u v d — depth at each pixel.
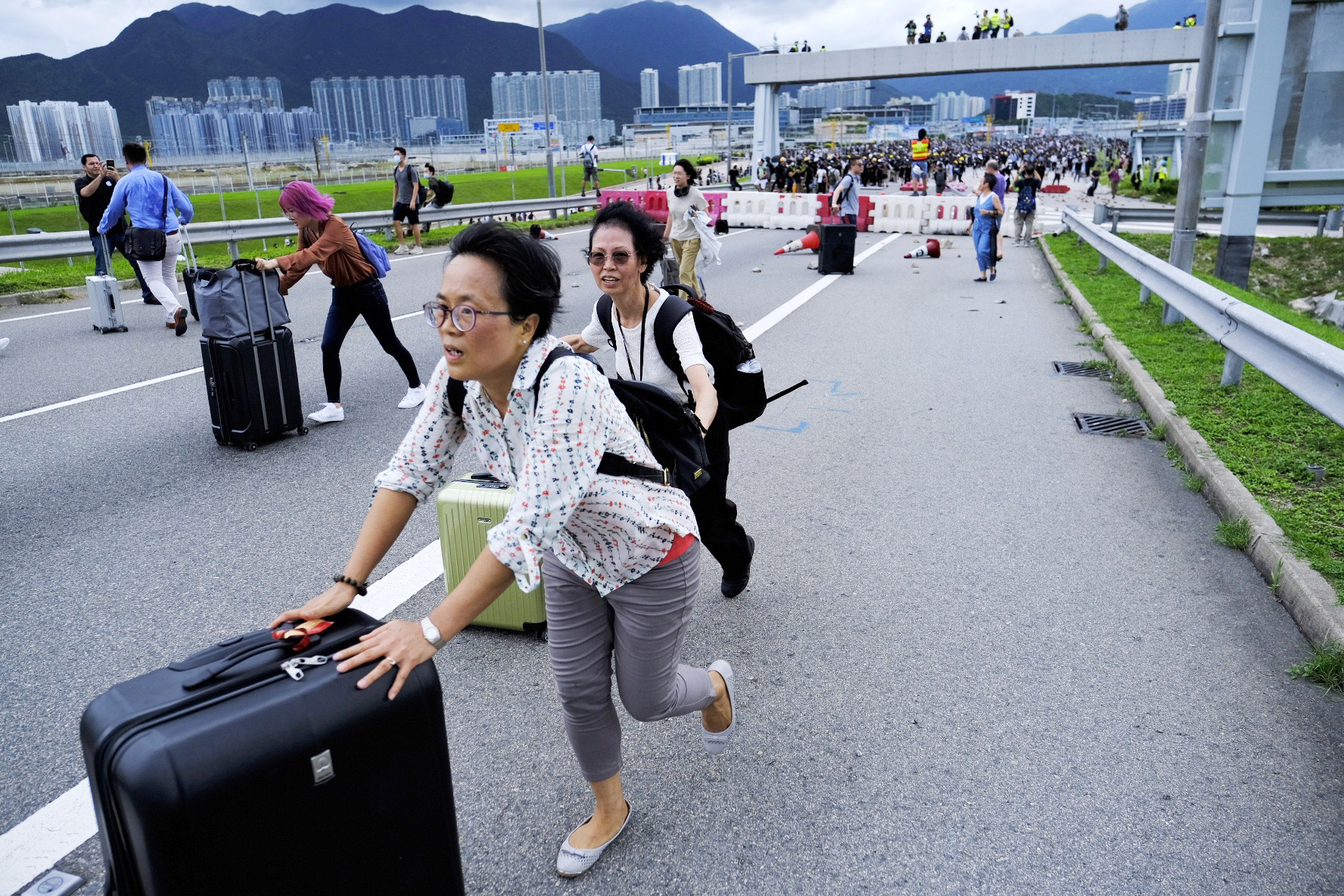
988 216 14.81
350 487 5.45
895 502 5.21
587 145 35.41
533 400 1.80
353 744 1.62
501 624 3.73
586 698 2.33
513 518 1.75
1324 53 15.87
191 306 10.28
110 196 12.09
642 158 103.69
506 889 2.39
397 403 7.40
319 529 4.82
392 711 1.66
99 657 3.54
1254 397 6.66
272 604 3.98
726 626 3.81
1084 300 11.78
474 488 3.64
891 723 3.12
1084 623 3.80
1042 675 3.41
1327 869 2.43
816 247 18.31
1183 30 40.19
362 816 1.67
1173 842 2.54
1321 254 22.88
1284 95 16.16
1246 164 16.05
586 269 15.62
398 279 14.63
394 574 4.25
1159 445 6.24
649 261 3.19
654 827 2.63
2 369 8.52
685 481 2.23
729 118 48.75
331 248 6.36
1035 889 2.37
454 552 3.66
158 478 5.62
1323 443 5.65
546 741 3.04
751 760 2.94
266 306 6.15
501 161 79.38
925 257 18.88
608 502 1.98
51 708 3.20
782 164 42.75
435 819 1.79
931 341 9.89
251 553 4.51
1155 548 4.55
